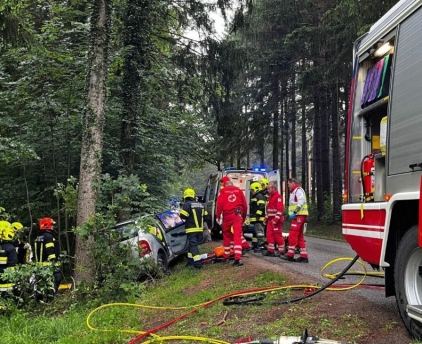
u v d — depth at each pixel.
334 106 20.77
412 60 3.93
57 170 12.09
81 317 6.42
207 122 17.09
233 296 5.91
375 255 4.44
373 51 4.82
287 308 5.07
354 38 14.47
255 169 14.73
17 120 11.77
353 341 3.89
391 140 4.17
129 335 5.17
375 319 4.37
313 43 17.12
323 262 8.83
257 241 10.80
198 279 7.72
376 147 4.87
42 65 11.20
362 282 6.30
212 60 14.84
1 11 8.93
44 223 8.01
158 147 13.80
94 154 8.76
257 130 22.88
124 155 12.40
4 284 7.02
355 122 5.16
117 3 12.39
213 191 15.11
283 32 21.06
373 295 5.44
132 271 7.67
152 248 8.56
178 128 14.73
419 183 3.67
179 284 7.61
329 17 15.50
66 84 11.46
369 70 5.06
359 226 4.78
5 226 7.16
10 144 9.77
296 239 8.77
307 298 5.39
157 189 13.70
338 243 14.02
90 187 8.61
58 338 5.63
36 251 7.83
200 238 9.45
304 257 8.75
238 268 8.00
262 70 21.86
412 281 3.93
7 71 12.34
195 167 18.67
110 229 7.80
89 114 8.82
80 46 11.62
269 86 22.84
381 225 4.30
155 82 13.80
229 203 8.70
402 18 4.19
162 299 6.74
